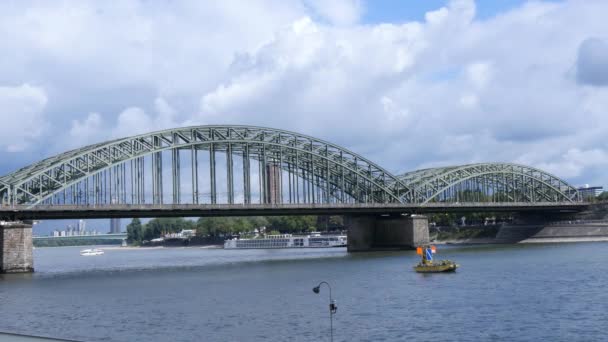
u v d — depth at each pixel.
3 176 134.38
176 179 151.88
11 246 125.75
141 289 97.94
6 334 33.16
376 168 188.50
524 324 65.12
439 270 112.00
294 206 161.50
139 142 148.62
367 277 107.75
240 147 165.62
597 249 162.12
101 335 63.84
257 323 67.94
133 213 142.38
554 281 94.81
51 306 81.56
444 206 190.38
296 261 154.75
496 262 129.38
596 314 68.94
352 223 194.75
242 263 155.75
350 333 62.69
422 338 60.38
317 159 178.88
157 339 61.84
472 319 67.94
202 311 75.75
